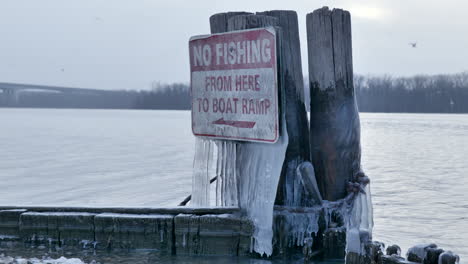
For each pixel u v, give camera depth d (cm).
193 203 859
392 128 6212
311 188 748
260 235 750
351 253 611
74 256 755
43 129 5562
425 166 2256
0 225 812
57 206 815
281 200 778
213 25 834
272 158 746
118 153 2850
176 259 747
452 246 927
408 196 1458
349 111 752
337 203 751
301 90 782
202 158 849
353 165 758
